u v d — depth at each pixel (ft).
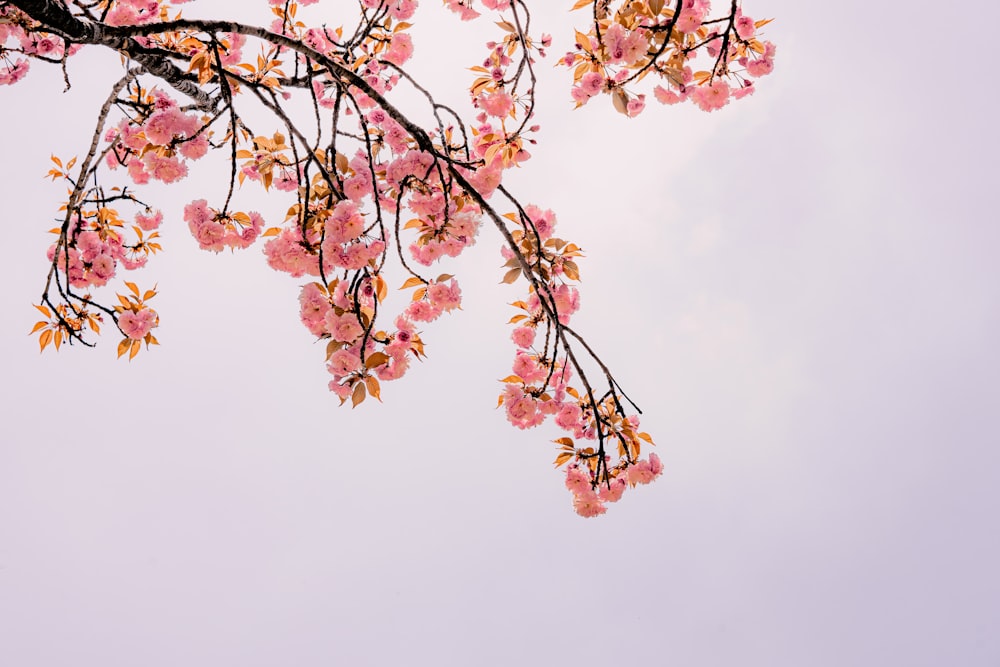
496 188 10.21
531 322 11.42
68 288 10.84
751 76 11.73
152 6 10.91
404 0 11.92
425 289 10.33
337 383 9.84
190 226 9.68
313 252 9.25
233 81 11.03
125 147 11.07
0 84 12.42
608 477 10.36
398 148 10.74
